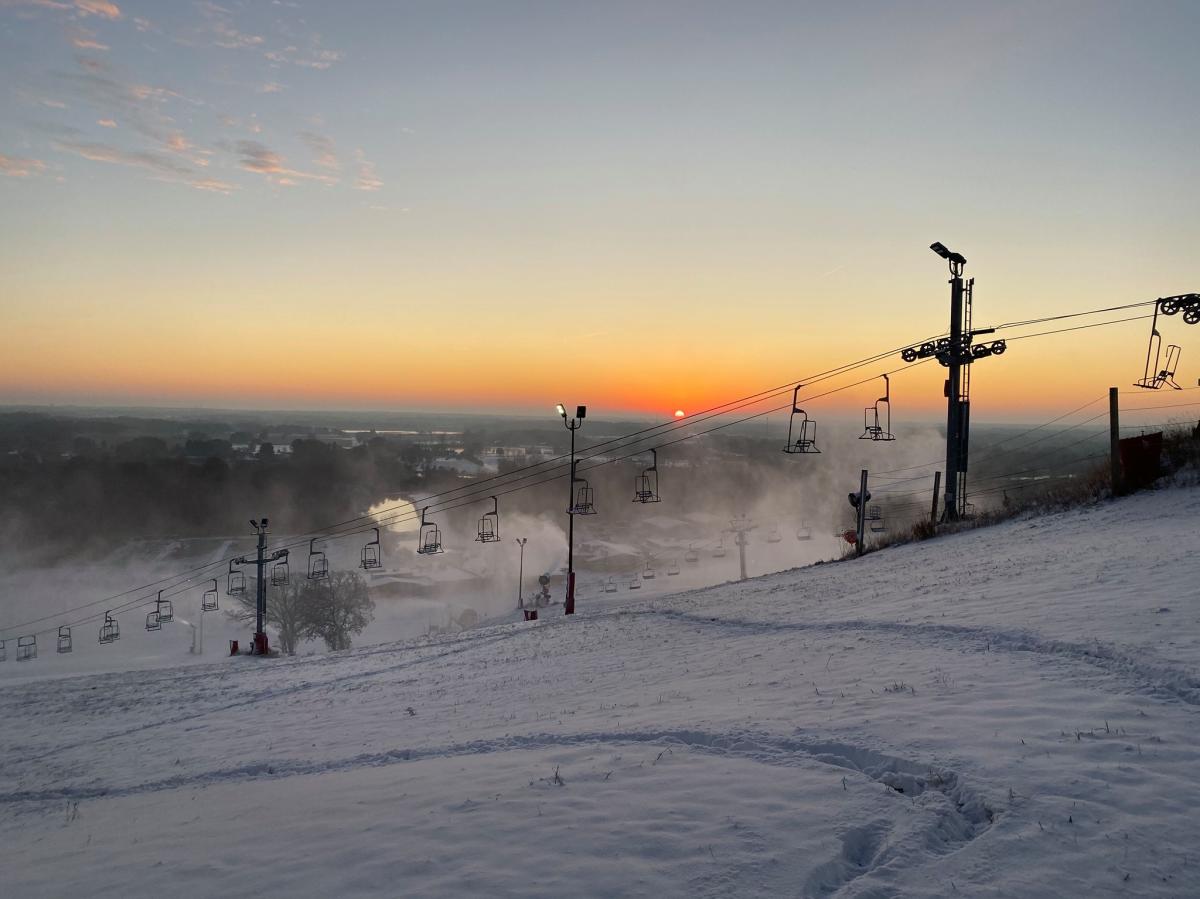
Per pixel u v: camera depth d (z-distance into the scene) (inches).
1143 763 235.5
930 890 182.5
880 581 797.9
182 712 709.3
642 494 1226.0
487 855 223.0
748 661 513.3
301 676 859.4
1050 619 438.3
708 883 194.5
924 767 252.2
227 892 219.9
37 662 2397.9
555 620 1020.5
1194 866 179.9
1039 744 258.8
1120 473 979.3
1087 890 175.9
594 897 191.9
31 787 474.6
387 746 423.5
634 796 259.8
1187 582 472.4
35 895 241.6
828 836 214.8
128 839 300.8
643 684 503.2
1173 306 858.8
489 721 455.5
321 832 263.7
